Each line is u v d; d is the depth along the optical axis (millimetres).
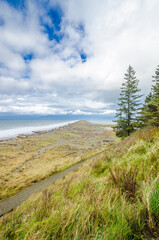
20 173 14508
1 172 15586
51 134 71688
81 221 1303
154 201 1328
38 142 46875
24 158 24344
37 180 10492
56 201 2115
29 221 1613
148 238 1058
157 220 1180
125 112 18016
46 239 1256
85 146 39094
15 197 7512
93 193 1901
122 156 4078
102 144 40094
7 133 75688
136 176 2170
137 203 1439
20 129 101000
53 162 19766
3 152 30531
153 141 4227
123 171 2184
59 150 33031
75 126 129625
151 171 2066
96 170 4051
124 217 1233
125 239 1111
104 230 1198
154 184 1560
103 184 2184
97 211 1389
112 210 1417
